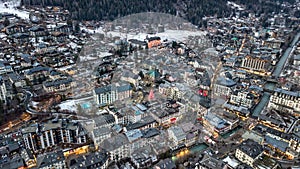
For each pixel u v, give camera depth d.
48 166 195.00
